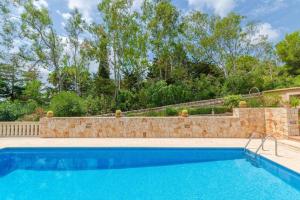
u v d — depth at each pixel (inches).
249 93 1307.8
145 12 1405.0
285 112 371.6
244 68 1653.5
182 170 260.5
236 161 293.1
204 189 199.9
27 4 1128.2
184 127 439.2
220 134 434.3
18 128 454.0
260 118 430.9
